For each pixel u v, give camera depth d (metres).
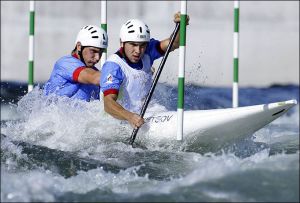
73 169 18.44
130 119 21.31
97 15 44.56
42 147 20.84
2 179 16.39
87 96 23.86
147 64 23.12
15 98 39.84
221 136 21.61
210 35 44.97
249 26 45.66
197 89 42.56
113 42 43.91
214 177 15.99
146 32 22.09
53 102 23.38
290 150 21.73
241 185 15.43
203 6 45.06
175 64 39.53
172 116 22.03
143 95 22.88
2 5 43.88
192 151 22.02
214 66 44.84
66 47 44.31
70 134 22.22
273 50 45.62
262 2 45.78
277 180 15.54
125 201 15.22
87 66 23.67
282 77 45.69
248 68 45.56
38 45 44.09
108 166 18.81
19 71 43.84
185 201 14.88
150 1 44.66
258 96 42.56
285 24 45.97
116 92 21.80
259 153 17.91
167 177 17.47
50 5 44.09
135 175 17.50
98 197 15.58
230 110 21.30
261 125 21.33
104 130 22.17
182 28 21.41
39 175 17.31
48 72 44.16
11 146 20.55
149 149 21.53
